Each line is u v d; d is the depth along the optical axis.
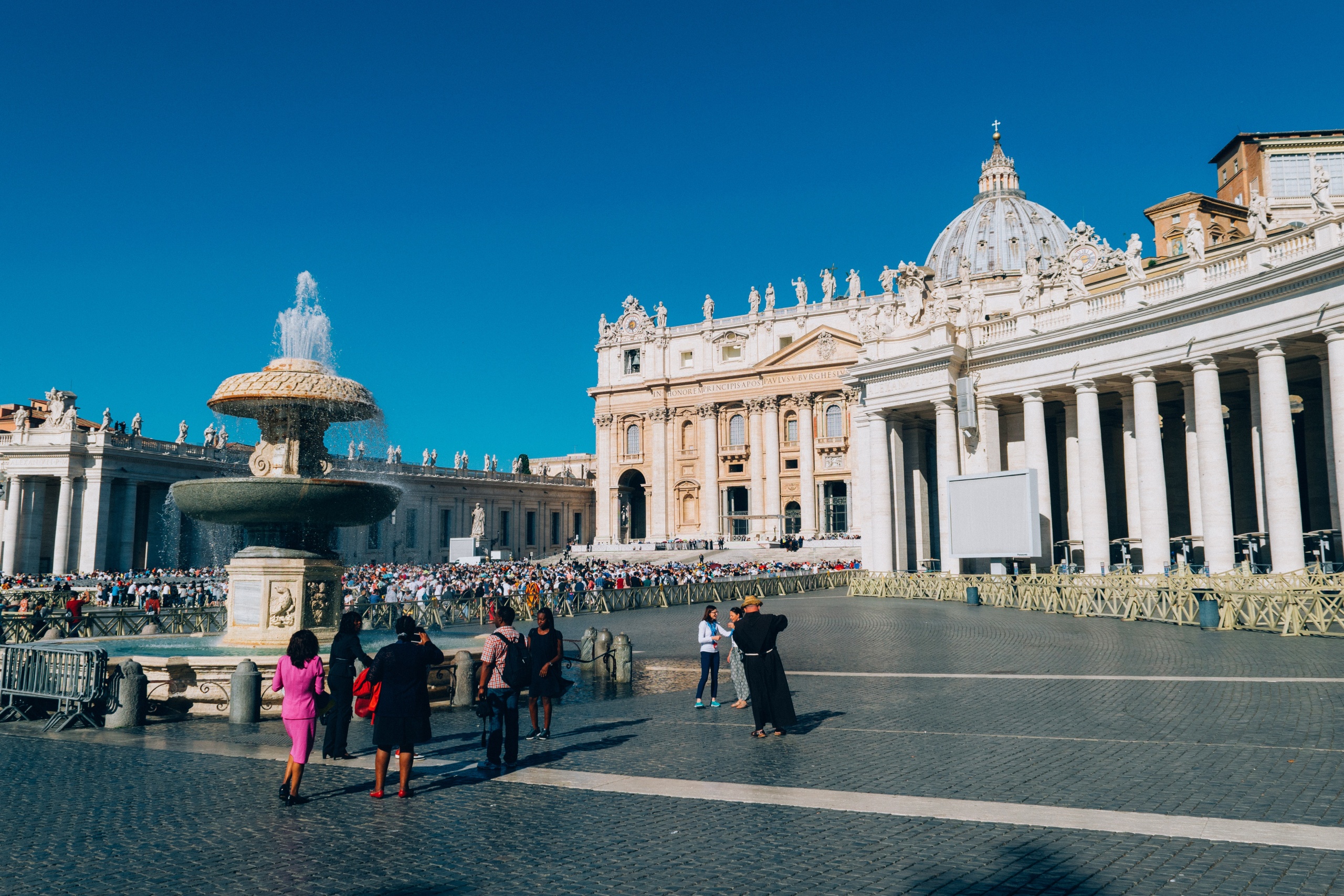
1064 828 6.81
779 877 5.98
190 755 9.96
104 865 6.42
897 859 6.26
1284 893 5.46
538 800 7.96
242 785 8.63
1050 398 34.44
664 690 14.90
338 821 7.41
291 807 7.85
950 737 10.13
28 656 12.36
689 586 38.38
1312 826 6.69
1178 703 11.58
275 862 6.44
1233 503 35.94
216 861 6.47
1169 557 29.08
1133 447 32.94
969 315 36.84
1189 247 28.56
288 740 10.83
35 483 59.03
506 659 9.34
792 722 10.57
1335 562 27.67
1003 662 16.09
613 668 16.22
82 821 7.47
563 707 13.35
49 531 61.50
